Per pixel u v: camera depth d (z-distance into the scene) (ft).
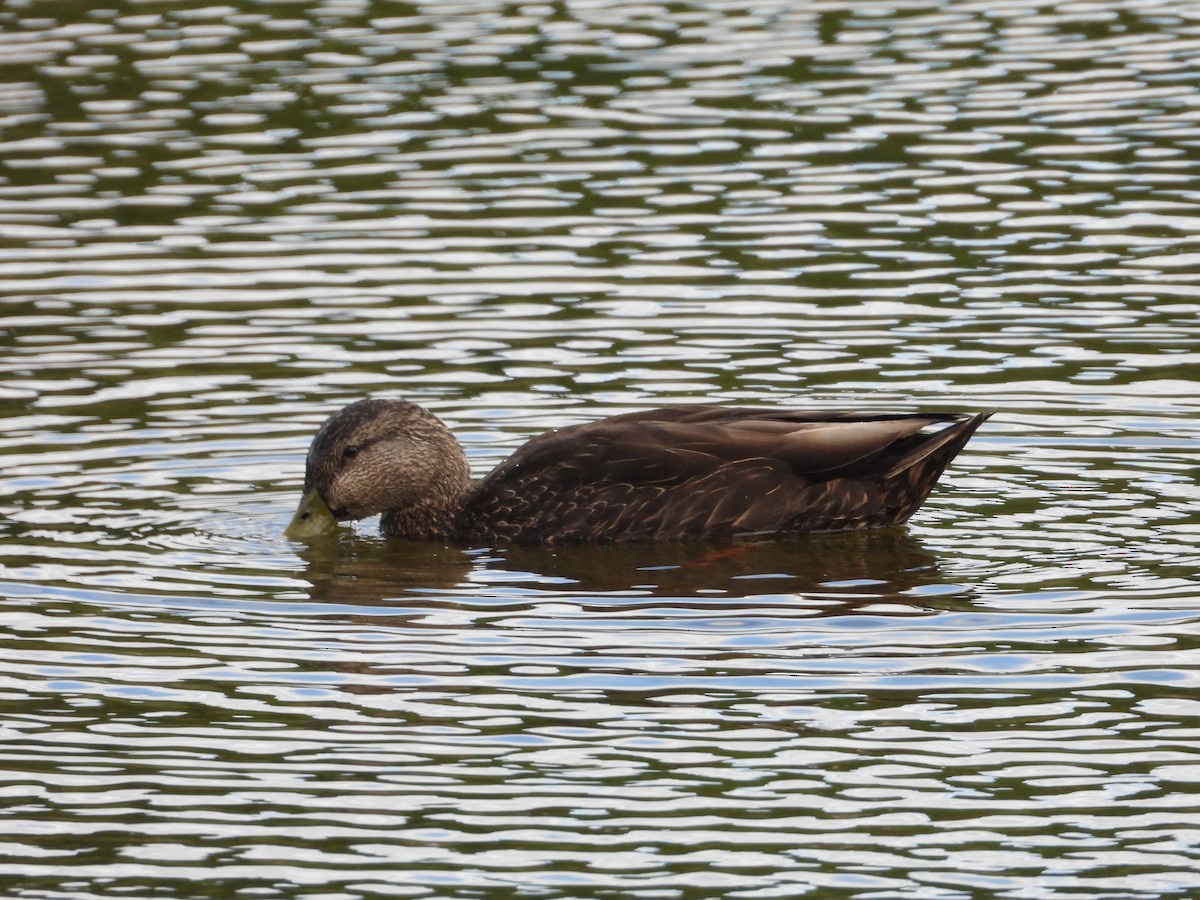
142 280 65.62
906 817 32.63
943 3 92.79
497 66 85.25
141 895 30.55
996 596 42.37
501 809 33.09
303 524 47.88
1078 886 30.37
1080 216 68.44
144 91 82.84
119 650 40.06
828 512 47.60
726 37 88.22
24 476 50.44
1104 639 39.65
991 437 52.13
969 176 72.33
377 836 32.30
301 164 75.56
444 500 49.14
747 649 39.68
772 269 65.05
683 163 74.49
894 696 37.22
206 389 56.70
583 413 54.54
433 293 64.13
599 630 41.01
